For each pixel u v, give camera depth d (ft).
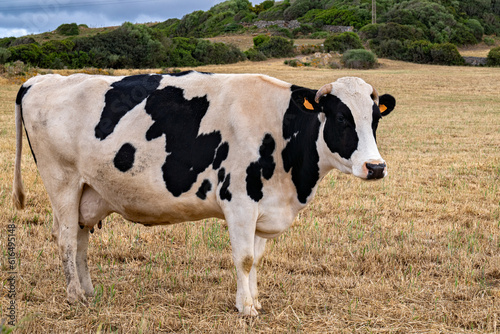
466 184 29.99
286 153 13.33
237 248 13.20
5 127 52.90
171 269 17.25
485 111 77.20
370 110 12.43
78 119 14.38
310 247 19.33
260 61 198.18
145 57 183.83
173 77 14.42
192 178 13.50
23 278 15.78
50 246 18.92
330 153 12.93
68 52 173.88
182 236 20.36
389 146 45.52
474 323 13.50
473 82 127.34
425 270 17.37
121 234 20.43
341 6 307.37
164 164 13.58
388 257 18.35
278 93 13.60
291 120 13.30
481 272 16.88
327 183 30.35
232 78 13.98
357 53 182.39
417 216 24.14
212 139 13.35
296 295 15.11
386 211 24.67
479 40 277.03
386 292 15.26
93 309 13.93
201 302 14.55
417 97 101.14
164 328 13.03
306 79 132.05
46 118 14.67
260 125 13.24
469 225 22.53
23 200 16.24
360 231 21.42
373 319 13.53
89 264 17.63
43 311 13.69
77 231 15.06
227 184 13.08
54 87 15.14
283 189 13.56
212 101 13.66
